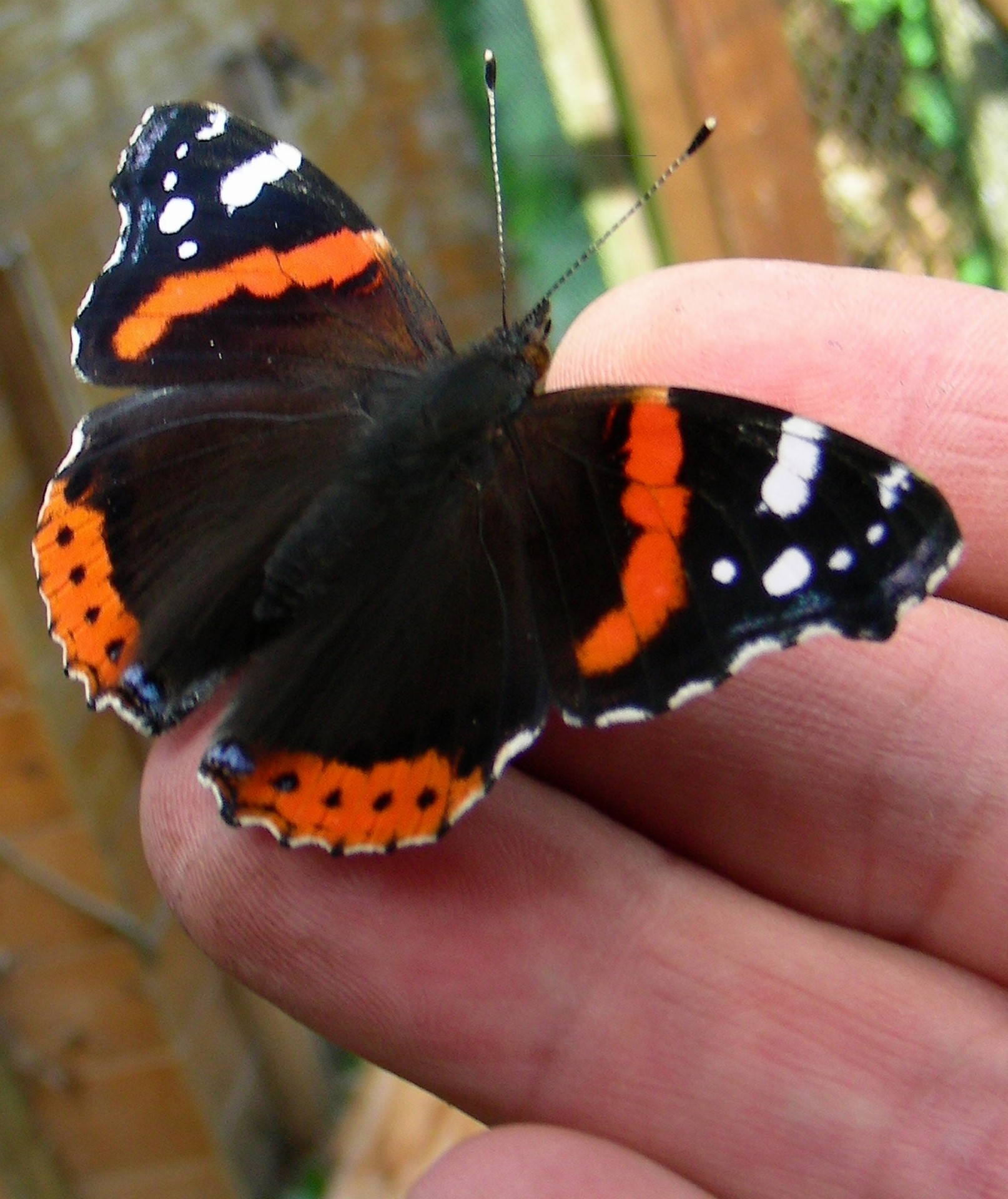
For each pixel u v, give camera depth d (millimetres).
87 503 87
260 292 96
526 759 96
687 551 78
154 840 91
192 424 92
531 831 90
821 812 93
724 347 105
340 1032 89
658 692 78
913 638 93
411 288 100
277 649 84
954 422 100
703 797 94
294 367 96
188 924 90
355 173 196
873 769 91
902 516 74
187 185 96
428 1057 88
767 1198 85
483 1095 88
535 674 81
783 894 96
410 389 92
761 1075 85
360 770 80
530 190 193
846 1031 86
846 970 88
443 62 198
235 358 95
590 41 171
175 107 97
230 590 89
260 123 169
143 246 95
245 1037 154
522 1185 77
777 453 77
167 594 88
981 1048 85
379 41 200
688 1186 78
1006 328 101
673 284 108
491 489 84
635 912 88
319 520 87
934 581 73
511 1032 87
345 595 85
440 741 80
